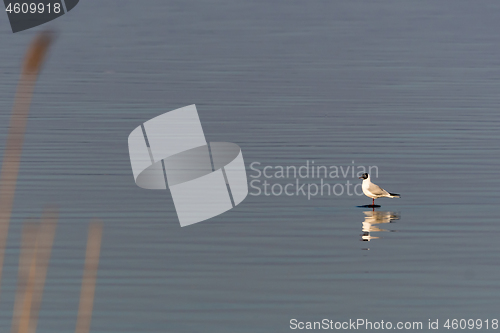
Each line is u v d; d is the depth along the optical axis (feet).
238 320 65.05
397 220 93.61
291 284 73.31
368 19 332.80
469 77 205.77
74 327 62.85
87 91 180.04
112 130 141.59
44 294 69.36
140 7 355.15
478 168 118.01
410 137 138.82
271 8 362.94
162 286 72.13
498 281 74.54
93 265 72.84
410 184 109.60
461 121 152.76
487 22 326.85
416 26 313.53
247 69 215.31
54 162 118.32
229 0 388.57
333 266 77.87
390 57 239.71
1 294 69.00
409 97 178.29
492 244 85.05
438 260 79.92
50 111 156.87
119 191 104.32
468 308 68.39
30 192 102.06
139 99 171.63
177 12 343.46
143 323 64.13
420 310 67.82
